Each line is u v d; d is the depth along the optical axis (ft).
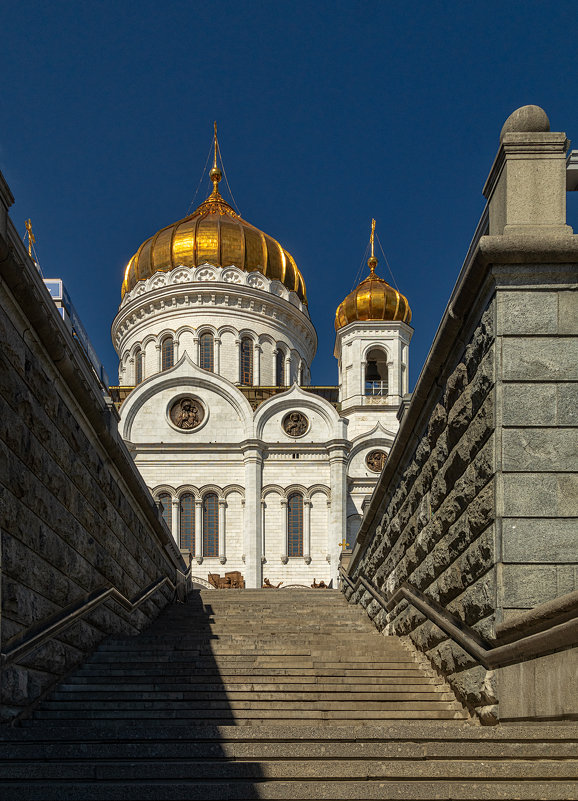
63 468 39.09
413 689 38.70
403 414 50.44
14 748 24.89
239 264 189.67
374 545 63.77
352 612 68.74
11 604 30.66
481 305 33.19
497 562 29.96
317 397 154.51
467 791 21.45
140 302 187.52
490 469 31.07
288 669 41.96
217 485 149.07
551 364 30.99
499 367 31.04
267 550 146.41
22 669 32.58
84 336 50.34
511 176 32.22
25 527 32.68
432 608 41.19
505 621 28.86
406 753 24.12
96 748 24.71
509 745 24.04
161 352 184.03
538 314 31.22
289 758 24.31
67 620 38.47
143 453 150.10
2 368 30.22
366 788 21.61
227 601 82.84
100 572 46.91
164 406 153.58
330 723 34.45
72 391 40.06
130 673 41.14
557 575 29.68
